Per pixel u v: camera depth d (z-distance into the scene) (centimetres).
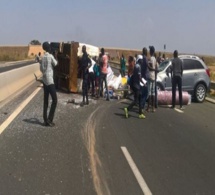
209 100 1891
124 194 599
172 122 1261
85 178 668
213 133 1098
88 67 1592
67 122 1180
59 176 673
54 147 872
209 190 632
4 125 1088
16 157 782
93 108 1505
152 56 1486
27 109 1380
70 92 2009
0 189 604
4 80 1672
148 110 1495
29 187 616
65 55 2059
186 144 955
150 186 641
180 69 1588
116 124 1189
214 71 4759
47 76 1098
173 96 1609
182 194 610
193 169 747
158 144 944
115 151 861
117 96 1856
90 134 1026
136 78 1301
